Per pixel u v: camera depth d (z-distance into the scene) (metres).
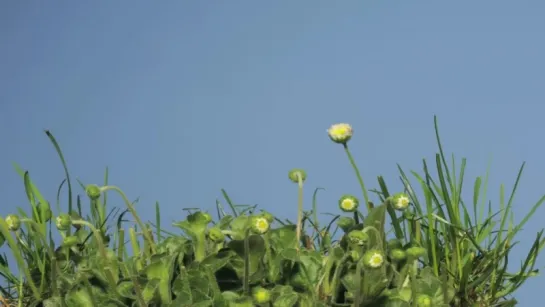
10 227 4.34
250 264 4.24
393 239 4.49
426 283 4.32
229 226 4.62
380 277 4.12
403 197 4.31
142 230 4.64
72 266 4.79
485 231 4.69
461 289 4.55
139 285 4.21
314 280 4.36
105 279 4.38
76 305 4.25
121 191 4.54
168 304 4.03
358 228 4.38
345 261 4.32
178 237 4.80
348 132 4.39
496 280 4.61
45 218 4.73
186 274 4.14
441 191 4.66
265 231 4.11
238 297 4.12
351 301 4.18
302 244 4.83
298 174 4.62
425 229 4.69
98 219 4.94
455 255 4.59
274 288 4.18
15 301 4.76
